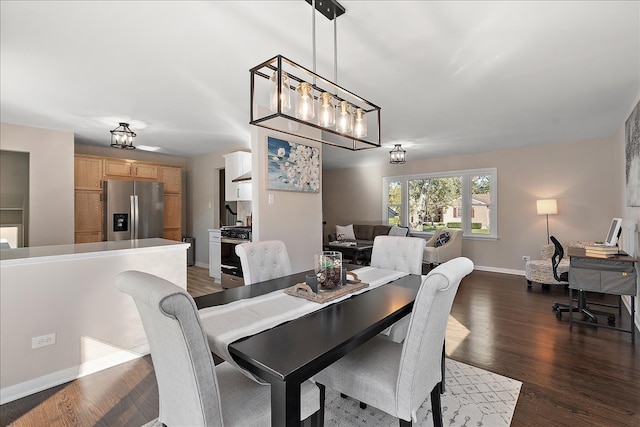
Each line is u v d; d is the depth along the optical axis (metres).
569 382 2.17
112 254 2.42
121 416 1.82
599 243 3.54
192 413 1.05
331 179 8.45
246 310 1.57
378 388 1.36
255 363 1.07
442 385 2.06
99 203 5.44
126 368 2.36
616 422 1.77
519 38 2.08
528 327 3.18
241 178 4.87
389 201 7.45
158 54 2.32
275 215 3.45
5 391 1.96
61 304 2.19
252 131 3.34
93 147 5.75
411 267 2.52
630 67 2.49
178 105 3.45
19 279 2.03
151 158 6.52
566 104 3.36
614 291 2.94
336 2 1.72
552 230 5.29
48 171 4.51
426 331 1.28
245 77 2.72
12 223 4.61
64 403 1.94
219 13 1.83
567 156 5.14
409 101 3.25
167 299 0.91
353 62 2.42
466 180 6.25
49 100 3.30
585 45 2.16
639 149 2.94
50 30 2.01
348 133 2.03
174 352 1.04
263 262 2.36
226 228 4.75
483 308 3.79
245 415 1.16
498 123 4.07
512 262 5.71
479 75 2.64
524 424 1.76
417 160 6.89
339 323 1.41
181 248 2.81
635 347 2.70
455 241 5.83
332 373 1.50
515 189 5.66
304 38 2.09
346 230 7.32
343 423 1.77
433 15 1.83
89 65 2.50
